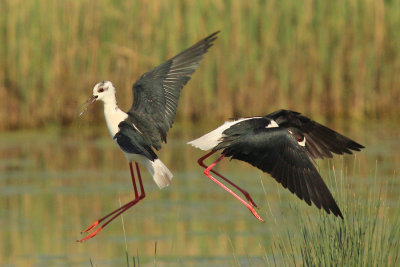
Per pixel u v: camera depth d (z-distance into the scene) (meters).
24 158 16.62
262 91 20.42
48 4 20.03
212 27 20.28
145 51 20.03
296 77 20.58
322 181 5.80
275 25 20.55
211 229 11.62
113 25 20.09
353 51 21.03
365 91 21.17
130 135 6.79
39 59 19.95
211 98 20.39
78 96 19.98
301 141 7.38
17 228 11.72
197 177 15.12
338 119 20.94
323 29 20.80
